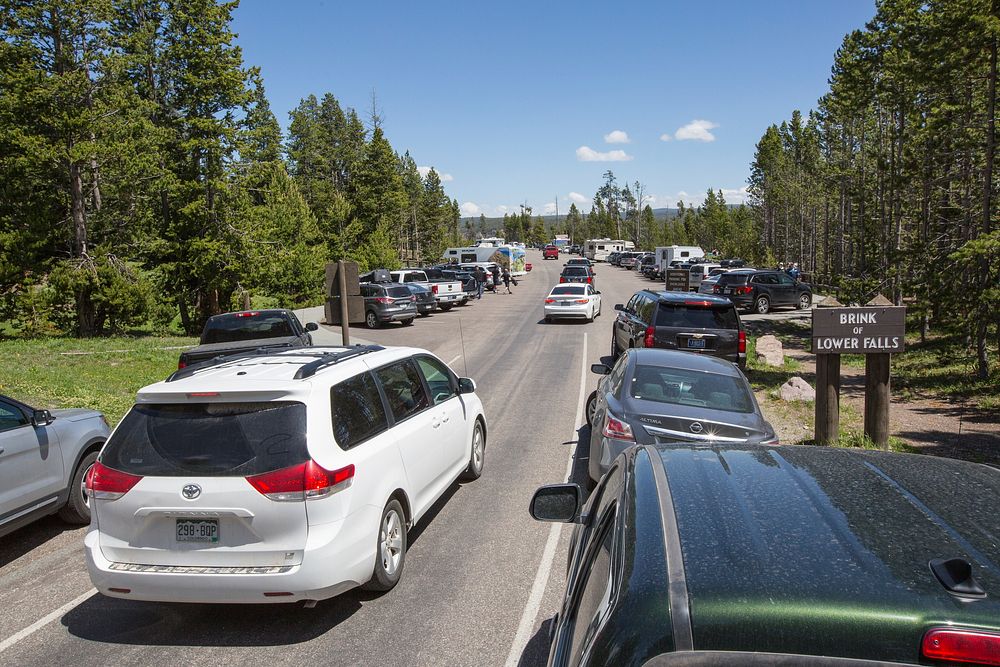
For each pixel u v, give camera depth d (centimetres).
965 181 2122
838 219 4831
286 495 446
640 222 15075
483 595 529
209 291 3512
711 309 1231
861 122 3919
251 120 3581
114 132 2772
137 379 1606
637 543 183
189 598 452
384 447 542
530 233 19350
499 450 977
